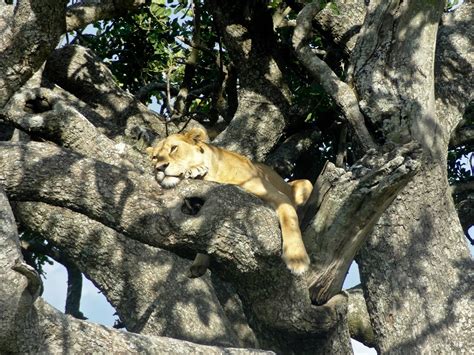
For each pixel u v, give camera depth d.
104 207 11.49
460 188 17.25
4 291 9.19
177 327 13.29
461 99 14.66
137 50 18.17
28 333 9.23
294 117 16.52
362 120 13.37
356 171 11.55
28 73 12.48
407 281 13.35
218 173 12.35
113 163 12.85
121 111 16.20
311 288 12.04
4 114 12.60
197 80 18.83
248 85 15.88
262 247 11.27
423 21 13.47
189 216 11.25
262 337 12.84
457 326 13.05
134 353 9.96
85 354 9.68
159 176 11.73
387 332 13.37
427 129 13.42
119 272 13.53
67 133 12.78
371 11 13.62
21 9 12.19
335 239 11.79
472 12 15.36
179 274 13.53
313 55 13.80
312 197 12.06
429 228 13.49
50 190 11.62
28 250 17.20
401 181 11.20
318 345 12.67
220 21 15.91
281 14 16.66
